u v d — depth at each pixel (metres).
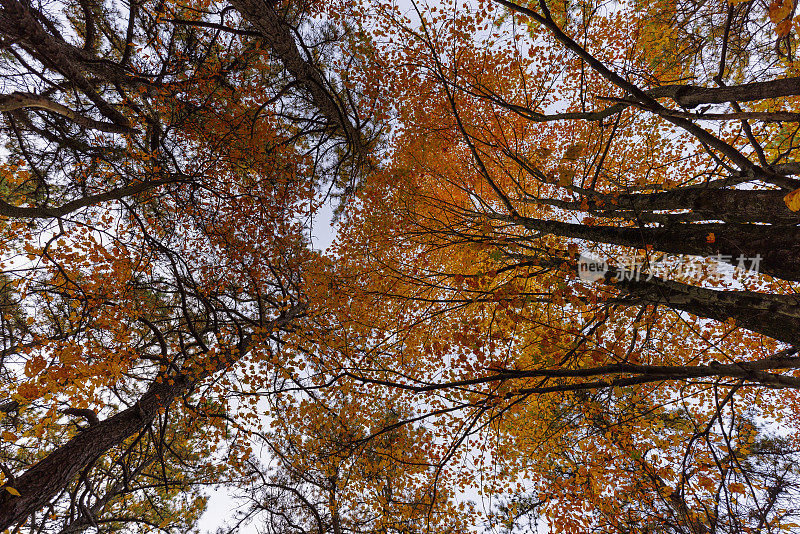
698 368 2.90
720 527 3.80
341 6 8.77
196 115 8.48
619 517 5.75
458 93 8.95
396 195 9.80
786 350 4.75
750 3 5.05
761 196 3.23
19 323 6.34
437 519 7.36
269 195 9.65
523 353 5.94
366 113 10.40
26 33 5.10
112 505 8.88
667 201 3.98
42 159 7.03
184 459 9.02
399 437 6.06
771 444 6.53
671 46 6.72
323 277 9.54
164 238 9.02
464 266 8.90
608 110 3.82
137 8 7.20
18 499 4.15
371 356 7.85
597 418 5.93
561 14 7.16
